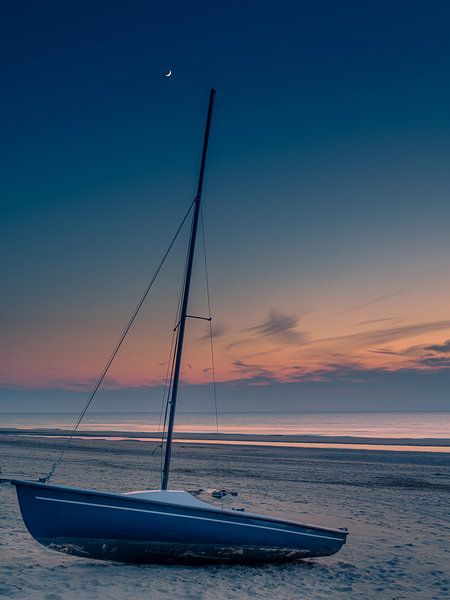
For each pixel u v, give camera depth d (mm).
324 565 10320
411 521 14602
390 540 12438
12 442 40625
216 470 24750
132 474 22031
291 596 8109
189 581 8406
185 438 52500
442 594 8664
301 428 93250
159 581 8219
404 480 22562
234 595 7832
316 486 20484
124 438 52000
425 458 31344
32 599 6738
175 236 11766
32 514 8398
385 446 41750
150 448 36375
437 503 17359
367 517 15016
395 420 156625
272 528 9758
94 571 8516
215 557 9555
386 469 26062
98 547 8852
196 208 11781
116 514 8805
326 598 8211
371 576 9617
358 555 11125
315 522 14141
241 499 17062
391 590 8820
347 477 23188
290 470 25266
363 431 78188
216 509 9375
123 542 8914
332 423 129500
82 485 18500
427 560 10789
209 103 12156
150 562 9359
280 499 17391
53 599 6828
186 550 9273
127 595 7293
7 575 7875
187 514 9203
